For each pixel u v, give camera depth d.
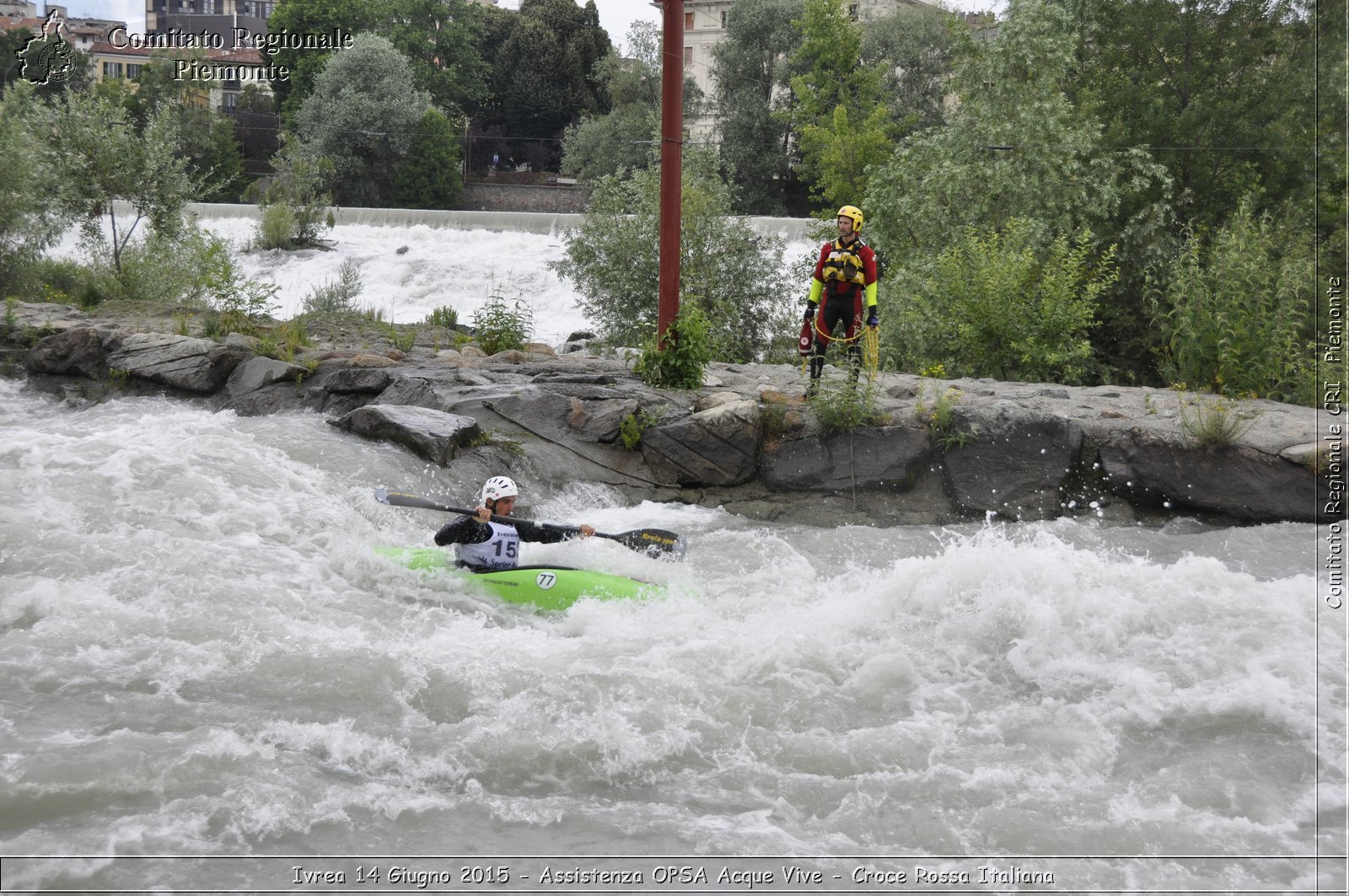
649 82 53.69
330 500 9.11
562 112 61.84
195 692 5.66
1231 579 7.01
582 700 5.82
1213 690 5.86
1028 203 17.81
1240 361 13.70
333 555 8.03
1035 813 4.88
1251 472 9.86
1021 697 6.03
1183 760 5.28
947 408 10.41
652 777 5.20
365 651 6.21
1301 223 17.75
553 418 10.99
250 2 65.31
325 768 5.09
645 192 18.69
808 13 40.53
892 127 37.56
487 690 5.88
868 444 10.49
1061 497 10.18
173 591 6.88
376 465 9.89
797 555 8.84
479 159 63.06
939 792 5.07
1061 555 7.29
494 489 7.66
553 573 7.51
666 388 12.01
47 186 22.33
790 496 10.46
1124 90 21.23
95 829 4.49
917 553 9.12
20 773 4.79
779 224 32.97
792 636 6.69
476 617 7.15
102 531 7.88
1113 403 11.58
